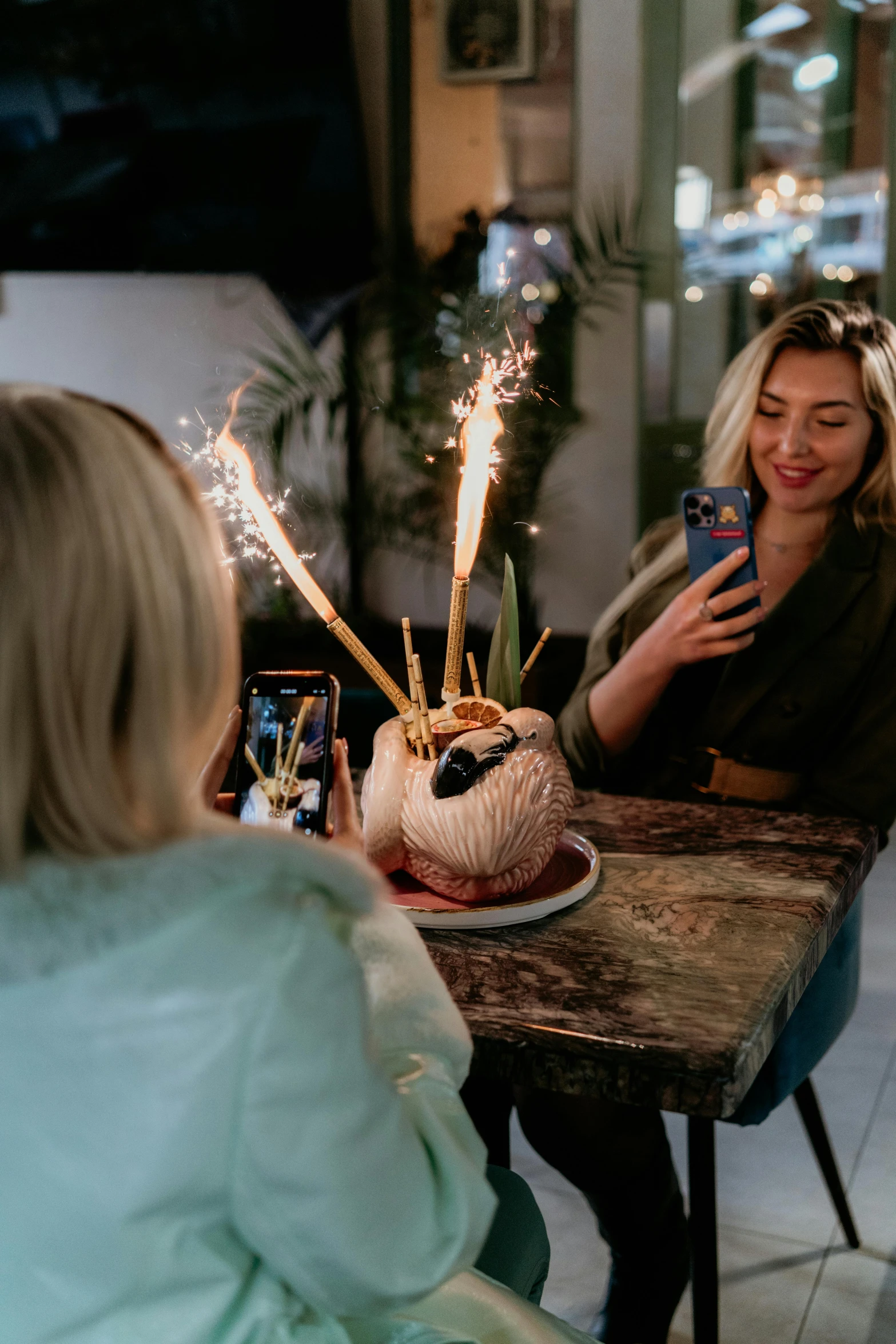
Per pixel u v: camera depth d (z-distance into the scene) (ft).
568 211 12.02
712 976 2.92
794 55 11.35
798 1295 4.95
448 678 3.56
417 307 11.92
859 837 3.88
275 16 11.59
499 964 3.01
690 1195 4.08
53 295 14.08
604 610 12.70
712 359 12.15
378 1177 1.79
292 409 12.14
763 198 11.75
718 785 4.92
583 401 12.30
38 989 1.72
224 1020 1.69
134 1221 1.77
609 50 11.55
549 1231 5.42
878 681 4.75
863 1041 6.93
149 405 13.96
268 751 3.39
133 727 1.76
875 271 11.53
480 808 3.16
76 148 12.82
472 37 11.87
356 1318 2.28
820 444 4.74
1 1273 1.84
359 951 2.10
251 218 12.46
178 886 1.70
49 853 1.76
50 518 1.66
